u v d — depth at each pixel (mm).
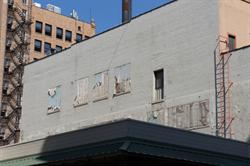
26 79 56188
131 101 42250
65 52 51094
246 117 33438
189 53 38312
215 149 28609
